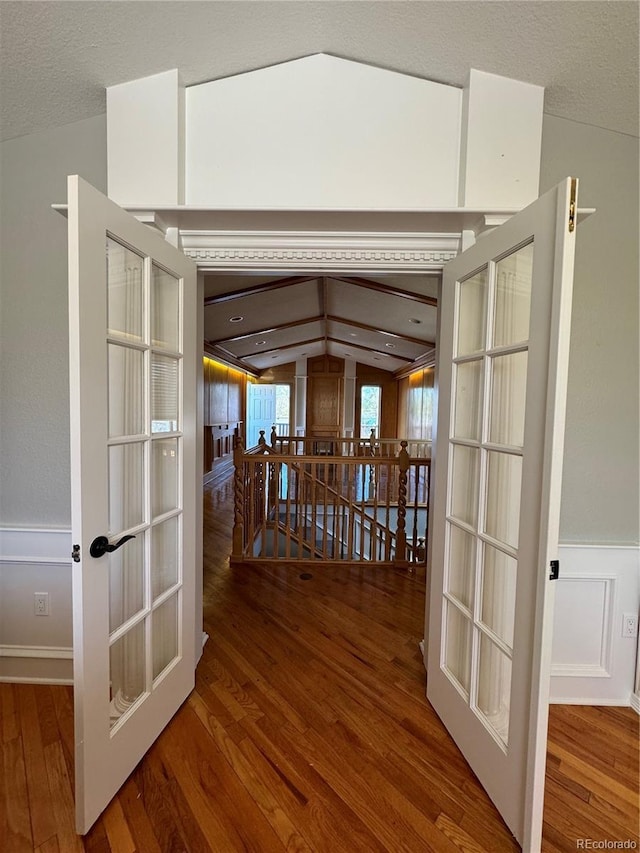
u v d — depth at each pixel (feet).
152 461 4.71
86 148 5.54
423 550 11.98
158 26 4.27
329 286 14.23
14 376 5.81
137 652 4.65
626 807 4.22
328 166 5.09
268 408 32.86
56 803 4.16
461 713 4.78
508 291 4.28
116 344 4.06
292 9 4.15
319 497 16.56
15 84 4.88
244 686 5.91
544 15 4.04
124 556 4.53
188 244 5.40
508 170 4.95
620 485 5.70
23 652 5.94
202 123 5.11
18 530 5.85
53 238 5.65
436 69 4.90
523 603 3.77
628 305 5.56
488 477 4.50
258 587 9.32
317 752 4.80
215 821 3.99
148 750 4.74
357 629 7.55
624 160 5.44
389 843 3.82
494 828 3.96
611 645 5.71
